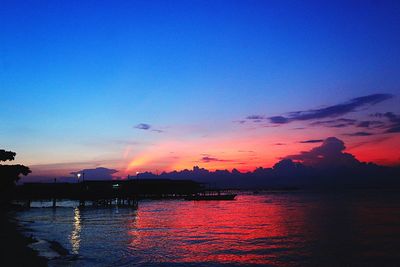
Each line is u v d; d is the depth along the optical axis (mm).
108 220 79812
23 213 98688
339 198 197625
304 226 67062
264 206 134750
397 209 109188
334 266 35438
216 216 92000
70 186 149000
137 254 39844
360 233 57250
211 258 38219
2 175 90125
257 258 38375
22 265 30078
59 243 45094
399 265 35844
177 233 58125
